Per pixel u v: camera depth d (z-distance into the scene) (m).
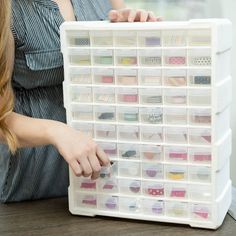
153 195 0.95
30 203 1.10
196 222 0.92
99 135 0.97
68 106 0.97
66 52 0.95
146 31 0.90
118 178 0.96
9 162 1.11
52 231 0.93
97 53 0.94
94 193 0.98
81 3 1.14
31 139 0.97
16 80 1.10
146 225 0.94
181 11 1.73
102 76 0.94
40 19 1.07
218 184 0.91
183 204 0.93
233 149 1.65
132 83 0.93
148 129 0.93
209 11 1.70
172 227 0.93
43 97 1.12
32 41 1.06
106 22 0.96
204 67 0.88
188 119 0.90
